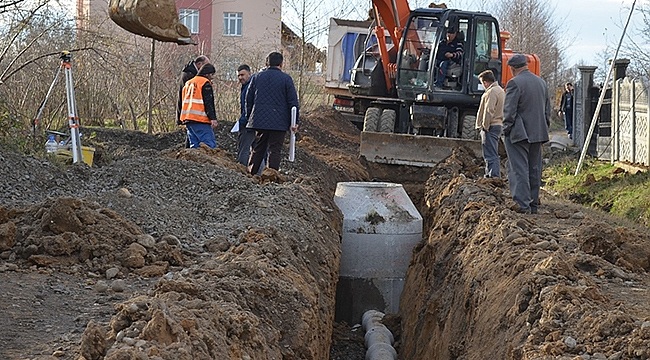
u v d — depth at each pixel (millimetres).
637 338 4695
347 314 11359
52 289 6328
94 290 6414
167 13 6508
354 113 23938
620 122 20781
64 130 16266
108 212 7758
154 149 16141
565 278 6051
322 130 21328
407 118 19172
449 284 8633
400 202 11727
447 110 18219
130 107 20000
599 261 7434
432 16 18062
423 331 8992
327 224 10594
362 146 17562
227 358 4570
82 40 17875
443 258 9422
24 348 4891
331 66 23922
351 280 11375
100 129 17094
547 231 8836
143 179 10258
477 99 17875
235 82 22922
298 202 10289
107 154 13727
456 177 12758
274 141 12820
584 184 18500
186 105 13961
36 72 16891
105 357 3963
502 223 8305
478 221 9188
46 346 4938
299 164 14750
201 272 6359
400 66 18266
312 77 29078
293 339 5957
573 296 5512
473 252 8320
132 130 18250
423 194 15281
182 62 22359
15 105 15984
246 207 9555
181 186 10352
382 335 9992
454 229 9812
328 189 14234
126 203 8492
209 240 8117
